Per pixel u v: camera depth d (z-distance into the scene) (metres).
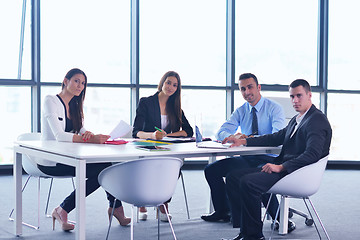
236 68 6.79
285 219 3.30
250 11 6.78
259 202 2.90
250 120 3.88
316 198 4.81
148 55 6.52
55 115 3.33
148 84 6.52
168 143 3.34
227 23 6.74
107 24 6.37
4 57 6.03
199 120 3.17
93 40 6.32
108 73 6.43
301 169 2.78
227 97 6.81
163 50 6.56
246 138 3.32
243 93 3.80
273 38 6.88
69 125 3.47
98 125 6.42
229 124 3.96
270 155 3.63
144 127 4.00
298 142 3.04
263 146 3.32
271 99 3.95
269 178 2.91
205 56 6.70
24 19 6.07
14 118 6.14
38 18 6.02
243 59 6.81
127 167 2.38
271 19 6.85
